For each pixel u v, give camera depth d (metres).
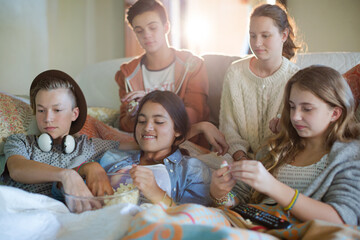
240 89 1.48
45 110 1.25
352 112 1.03
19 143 1.25
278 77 1.38
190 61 1.74
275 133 1.30
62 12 2.99
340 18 2.54
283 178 1.08
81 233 0.82
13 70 2.64
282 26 1.31
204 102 1.72
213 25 3.11
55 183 1.16
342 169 0.97
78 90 1.35
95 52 3.29
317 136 1.06
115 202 0.92
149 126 1.19
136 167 1.01
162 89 1.76
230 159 1.41
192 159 1.25
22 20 2.67
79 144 1.34
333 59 1.56
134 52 3.25
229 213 0.96
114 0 3.33
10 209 0.91
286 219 0.94
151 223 0.73
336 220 0.89
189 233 0.69
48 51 2.89
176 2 3.11
